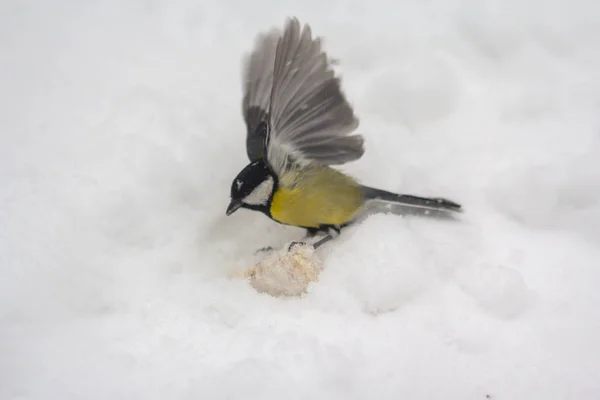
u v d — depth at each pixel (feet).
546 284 12.27
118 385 12.09
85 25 12.98
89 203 12.42
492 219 12.42
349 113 12.37
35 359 12.14
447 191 12.48
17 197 12.45
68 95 12.75
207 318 12.23
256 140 12.50
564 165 12.50
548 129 12.61
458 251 12.32
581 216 12.41
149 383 12.09
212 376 12.09
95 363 12.13
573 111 12.64
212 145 12.60
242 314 12.25
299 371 12.10
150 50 12.90
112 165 12.51
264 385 12.07
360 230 12.39
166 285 12.32
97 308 12.26
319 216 12.42
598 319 12.19
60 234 12.37
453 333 12.18
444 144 12.60
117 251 12.38
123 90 12.76
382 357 12.14
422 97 12.67
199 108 12.69
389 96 12.68
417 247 12.32
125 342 12.18
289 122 12.34
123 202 12.42
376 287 12.25
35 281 12.28
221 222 12.50
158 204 12.47
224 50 12.88
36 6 13.04
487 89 12.71
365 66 12.80
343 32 12.85
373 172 12.55
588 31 12.82
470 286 12.25
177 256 12.39
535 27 12.81
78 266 12.32
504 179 12.45
